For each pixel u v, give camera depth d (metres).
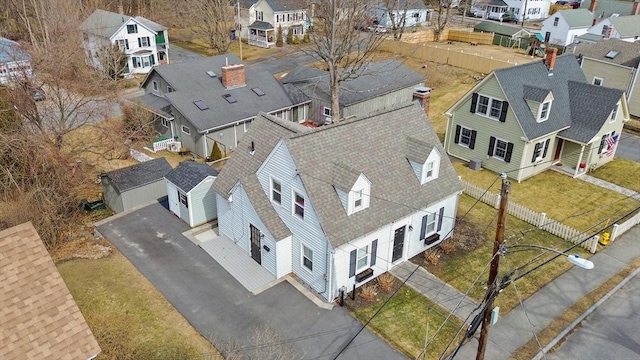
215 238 25.14
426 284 21.78
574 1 89.25
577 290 21.62
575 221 27.06
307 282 21.69
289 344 18.42
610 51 44.09
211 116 35.56
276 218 21.83
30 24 54.03
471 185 29.56
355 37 38.22
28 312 13.63
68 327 13.83
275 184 21.61
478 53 60.56
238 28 70.00
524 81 31.52
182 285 21.56
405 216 21.83
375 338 18.78
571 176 32.34
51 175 26.62
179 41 73.56
